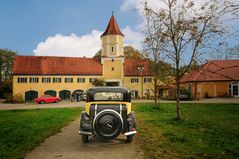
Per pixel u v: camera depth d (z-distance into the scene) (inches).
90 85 2222.0
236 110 879.1
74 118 720.3
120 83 2253.9
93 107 376.8
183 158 288.7
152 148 335.3
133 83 2244.1
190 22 564.1
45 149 342.6
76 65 2284.7
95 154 313.4
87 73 2222.0
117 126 351.6
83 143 379.6
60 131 489.7
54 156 305.9
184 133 445.1
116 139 404.2
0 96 2527.1
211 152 313.6
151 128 502.9
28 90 2091.5
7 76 3154.5
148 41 757.3
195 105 1123.3
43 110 1043.3
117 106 376.8
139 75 2199.8
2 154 309.4
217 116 706.2
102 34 2346.2
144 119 652.1
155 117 695.7
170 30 597.9
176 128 502.6
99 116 351.6
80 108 1133.1
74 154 314.8
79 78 2199.8
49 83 2133.4
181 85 2074.3
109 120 350.0
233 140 388.5
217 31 522.9
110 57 2284.7
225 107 993.5
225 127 510.3
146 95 2158.0
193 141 379.2
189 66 597.0
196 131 468.8
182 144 359.3
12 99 1879.9
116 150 332.5
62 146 360.5
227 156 297.3
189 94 1663.4
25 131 480.1
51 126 549.3
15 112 989.2
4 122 637.9
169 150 324.8
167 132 454.3
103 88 413.1
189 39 575.8
